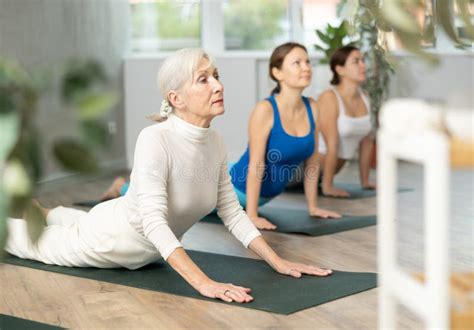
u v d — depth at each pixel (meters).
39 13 5.73
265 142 4.01
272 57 4.01
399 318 2.34
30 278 2.97
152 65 7.04
